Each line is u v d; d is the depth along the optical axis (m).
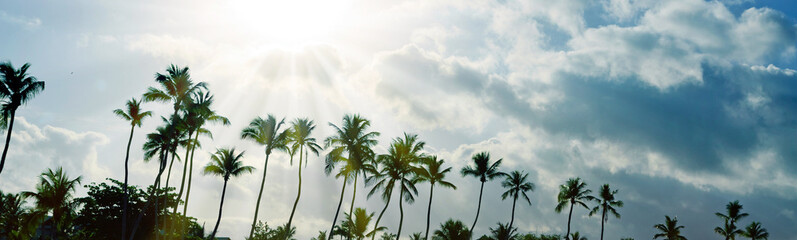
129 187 60.53
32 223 50.78
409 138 55.84
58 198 50.47
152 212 60.88
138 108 48.25
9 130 37.03
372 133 52.16
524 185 69.56
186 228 64.38
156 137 53.03
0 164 36.16
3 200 63.53
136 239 58.78
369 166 54.25
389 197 55.09
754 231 90.00
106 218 58.06
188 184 50.44
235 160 54.22
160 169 49.81
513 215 68.25
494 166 64.75
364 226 72.56
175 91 47.69
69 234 66.31
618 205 84.00
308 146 51.91
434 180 60.44
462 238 58.19
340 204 52.75
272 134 50.84
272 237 88.25
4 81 36.88
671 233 93.56
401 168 54.97
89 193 58.91
